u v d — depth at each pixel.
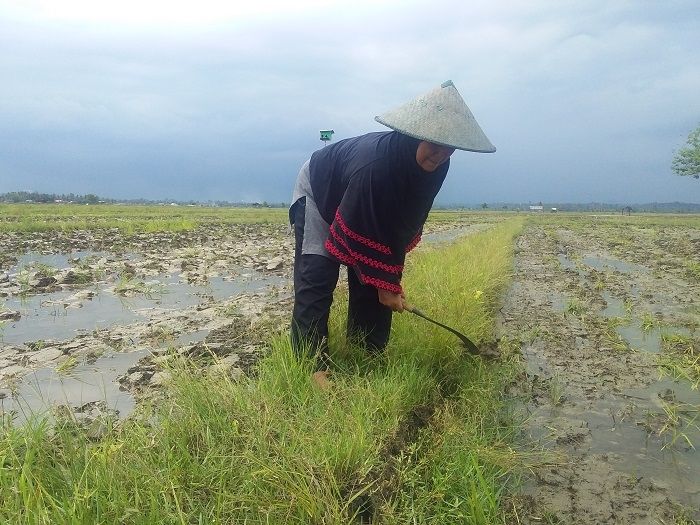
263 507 2.21
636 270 11.58
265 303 6.85
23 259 11.56
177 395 3.10
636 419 3.56
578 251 16.31
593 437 3.30
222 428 2.73
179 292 7.80
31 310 6.48
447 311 4.96
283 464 2.39
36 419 2.84
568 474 2.88
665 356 4.85
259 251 13.62
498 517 2.45
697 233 27.16
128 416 3.03
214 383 3.15
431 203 3.49
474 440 2.99
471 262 8.88
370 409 3.00
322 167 3.60
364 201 3.26
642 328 5.98
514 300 7.62
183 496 2.25
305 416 2.87
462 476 2.62
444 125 2.97
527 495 2.66
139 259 11.58
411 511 2.40
